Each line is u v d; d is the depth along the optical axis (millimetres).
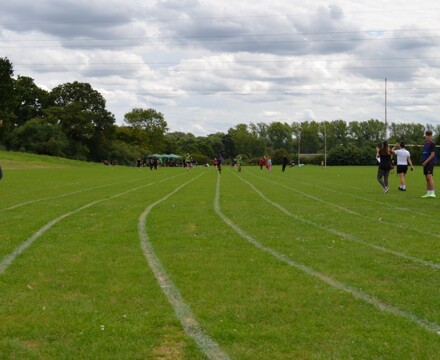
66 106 121188
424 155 21688
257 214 15750
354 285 7418
